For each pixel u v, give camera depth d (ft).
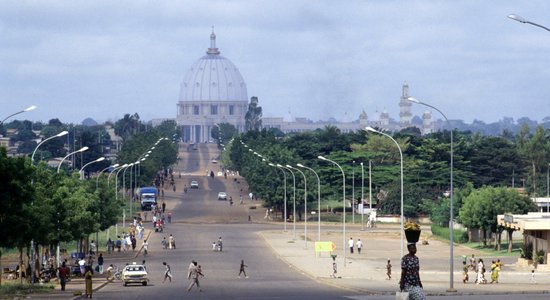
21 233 382.42
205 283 482.69
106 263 627.46
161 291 435.12
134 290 443.73
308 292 411.75
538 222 561.02
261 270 573.33
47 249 551.59
